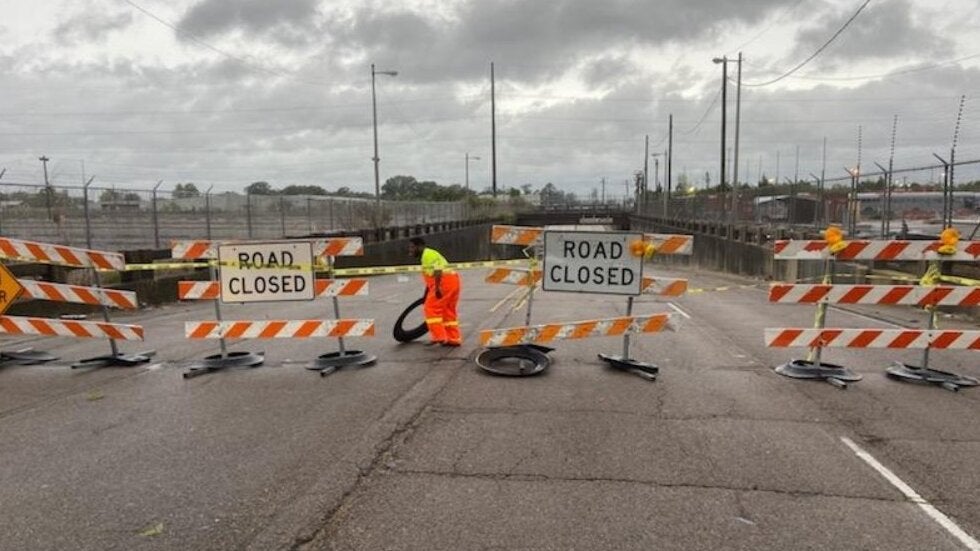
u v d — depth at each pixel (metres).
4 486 4.99
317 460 5.46
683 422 6.49
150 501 4.70
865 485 4.97
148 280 17.11
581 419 6.58
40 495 4.82
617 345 10.53
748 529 4.27
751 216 31.78
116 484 5.00
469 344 10.69
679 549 4.01
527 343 9.16
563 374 8.51
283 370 8.82
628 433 6.16
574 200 120.62
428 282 10.35
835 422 6.50
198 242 9.02
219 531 4.24
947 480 5.07
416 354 9.84
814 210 23.38
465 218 66.56
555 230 8.77
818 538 4.16
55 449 5.78
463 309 15.59
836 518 4.43
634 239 8.48
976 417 6.68
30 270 14.05
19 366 9.20
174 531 4.25
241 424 6.45
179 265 10.73
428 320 10.45
